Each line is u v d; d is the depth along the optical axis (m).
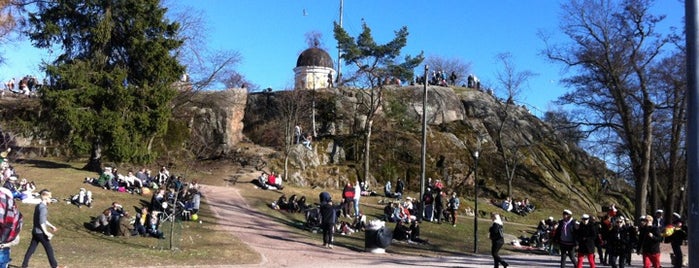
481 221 32.22
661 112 34.97
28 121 32.19
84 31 30.38
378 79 43.84
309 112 46.59
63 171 29.52
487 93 56.31
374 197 36.16
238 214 25.52
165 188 26.78
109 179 26.38
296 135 42.78
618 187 51.78
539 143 51.44
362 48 42.09
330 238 19.98
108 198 24.39
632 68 31.67
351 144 44.44
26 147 35.91
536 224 35.09
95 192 25.06
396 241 23.23
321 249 19.27
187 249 16.56
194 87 41.09
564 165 51.03
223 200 28.62
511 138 50.41
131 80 32.44
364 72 42.84
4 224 8.60
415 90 51.12
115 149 29.45
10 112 35.84
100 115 29.72
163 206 20.20
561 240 14.24
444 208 31.84
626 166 41.44
